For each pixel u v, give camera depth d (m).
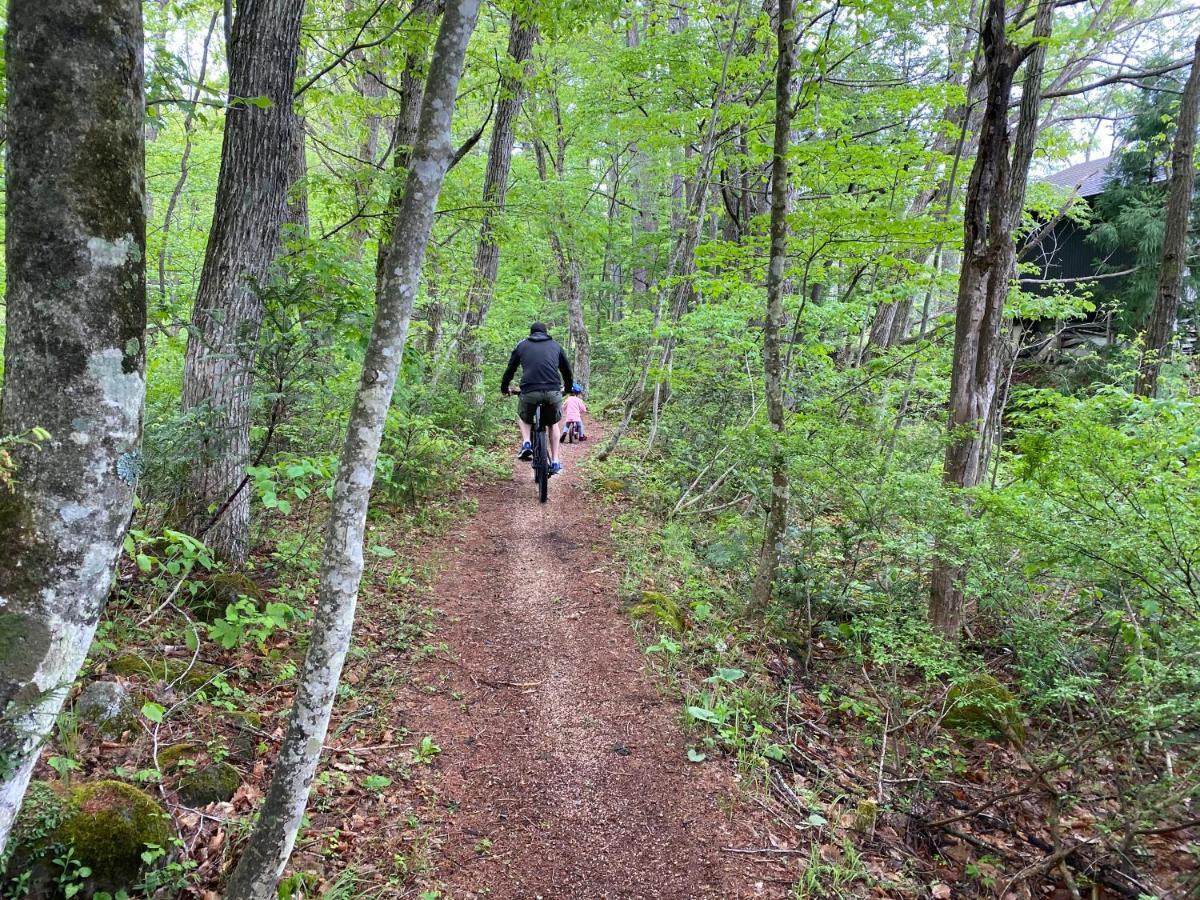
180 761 3.15
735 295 8.73
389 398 2.37
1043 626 4.39
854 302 8.32
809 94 7.03
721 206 12.37
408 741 3.71
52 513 1.84
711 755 3.73
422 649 4.59
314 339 4.25
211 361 4.65
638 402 11.56
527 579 5.81
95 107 1.80
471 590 5.61
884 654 4.43
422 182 2.29
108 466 1.92
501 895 2.82
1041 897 3.14
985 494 4.64
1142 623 4.07
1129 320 14.11
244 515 4.91
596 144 15.20
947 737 4.26
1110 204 15.29
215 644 4.12
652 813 3.31
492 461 9.41
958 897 3.12
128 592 4.06
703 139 9.20
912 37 10.27
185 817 2.89
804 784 3.67
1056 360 13.00
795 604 5.34
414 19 6.42
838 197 7.81
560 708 4.07
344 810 3.16
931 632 4.81
